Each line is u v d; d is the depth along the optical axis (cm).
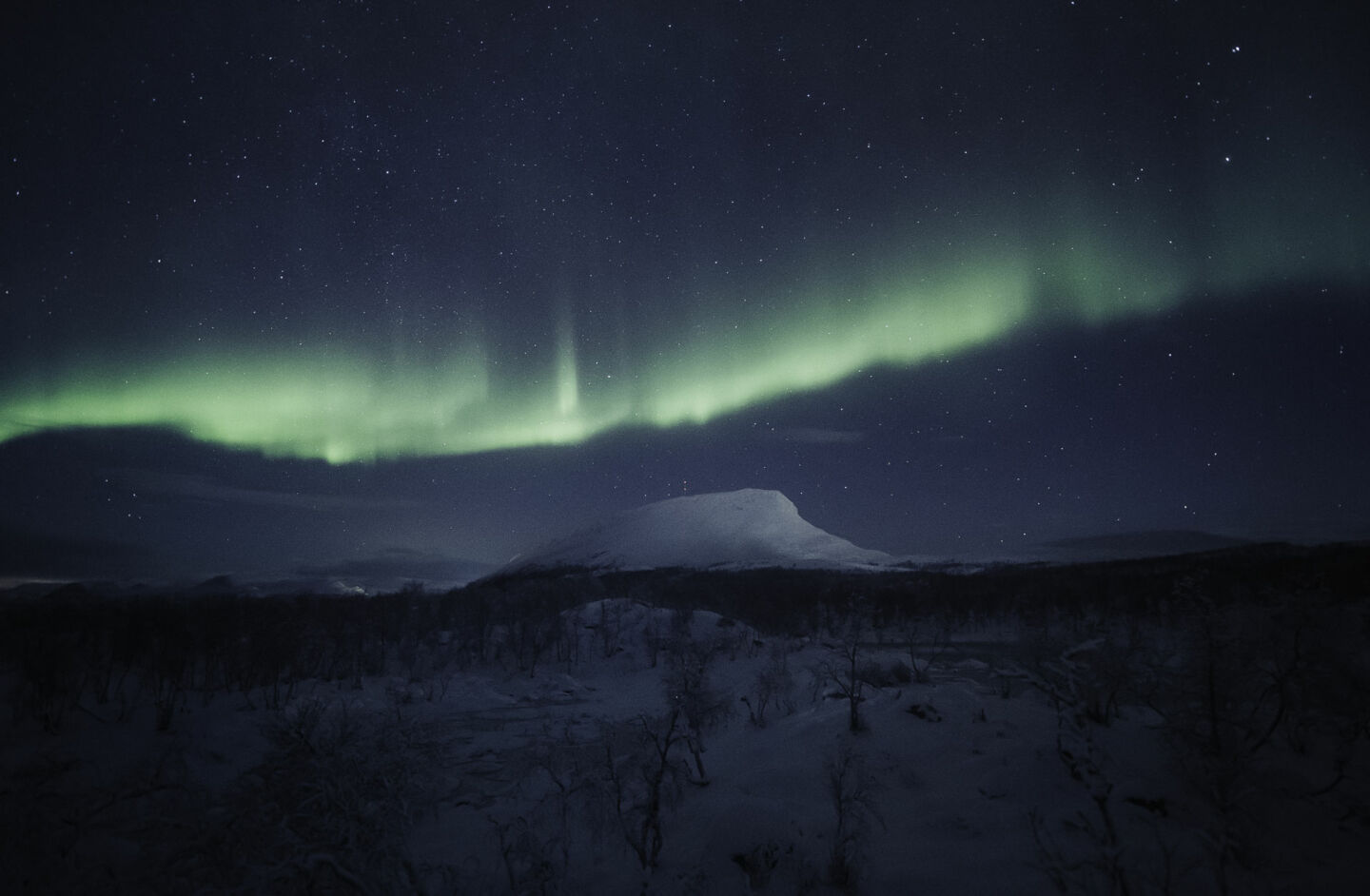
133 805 954
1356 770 856
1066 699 1101
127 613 3400
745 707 1541
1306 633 927
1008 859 702
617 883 765
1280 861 664
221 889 691
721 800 916
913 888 681
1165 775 845
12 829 820
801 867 731
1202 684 896
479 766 1378
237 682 2264
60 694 1698
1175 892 605
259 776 867
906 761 989
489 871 836
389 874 735
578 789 1005
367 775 841
